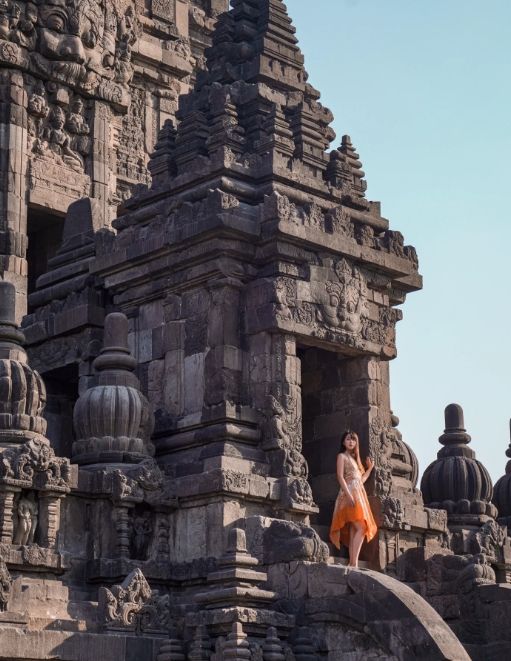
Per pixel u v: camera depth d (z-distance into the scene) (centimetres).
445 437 3466
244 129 3116
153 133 4578
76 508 2619
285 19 3312
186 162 3072
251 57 3250
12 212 3925
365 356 3086
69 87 4178
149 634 2394
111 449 2734
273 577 2523
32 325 3303
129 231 3081
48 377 3366
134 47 4525
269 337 2873
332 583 2422
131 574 2422
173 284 2977
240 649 2291
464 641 2777
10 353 2628
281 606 2473
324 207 3050
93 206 3372
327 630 2400
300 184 3030
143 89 4597
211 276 2905
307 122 3159
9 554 2406
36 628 2269
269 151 3008
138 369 3030
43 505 2500
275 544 2555
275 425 2805
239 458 2758
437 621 2298
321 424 3128
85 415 2762
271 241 2898
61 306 3250
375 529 2723
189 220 2931
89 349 3148
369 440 3036
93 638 2278
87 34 4200
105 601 2372
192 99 3225
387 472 3042
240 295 2914
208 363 2870
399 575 2961
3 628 2170
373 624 2328
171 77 4688
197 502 2705
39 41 4097
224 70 3209
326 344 2989
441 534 3134
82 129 4194
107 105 4281
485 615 2752
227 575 2394
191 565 2656
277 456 2798
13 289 2691
